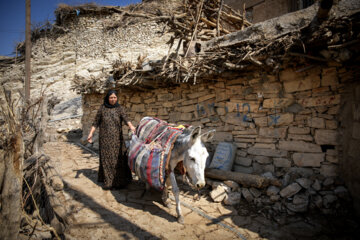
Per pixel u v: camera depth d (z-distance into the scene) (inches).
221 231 118.3
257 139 176.1
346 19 110.7
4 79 850.8
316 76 149.3
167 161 124.4
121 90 268.1
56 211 97.2
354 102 127.6
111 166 157.4
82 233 106.3
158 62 196.2
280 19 143.9
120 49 740.7
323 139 146.9
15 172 78.5
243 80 181.8
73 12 758.5
